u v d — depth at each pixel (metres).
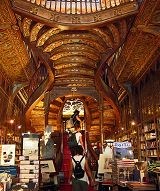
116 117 13.77
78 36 10.95
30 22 8.95
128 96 14.16
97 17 8.94
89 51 12.06
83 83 14.53
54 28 9.84
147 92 11.00
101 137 13.74
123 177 5.66
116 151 6.08
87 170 5.50
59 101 15.32
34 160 5.55
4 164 5.26
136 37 8.98
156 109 9.56
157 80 9.55
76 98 15.74
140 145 11.78
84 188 5.33
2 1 7.07
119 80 13.28
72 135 6.44
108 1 8.90
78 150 5.55
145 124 11.12
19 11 7.90
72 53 12.38
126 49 10.02
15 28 8.38
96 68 12.43
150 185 4.85
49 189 8.09
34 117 14.97
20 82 13.41
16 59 10.68
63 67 13.44
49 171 6.83
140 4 7.70
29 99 12.89
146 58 10.38
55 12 8.88
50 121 15.31
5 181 4.26
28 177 5.43
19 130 14.33
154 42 9.08
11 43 9.32
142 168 5.53
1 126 10.94
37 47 10.40
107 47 10.74
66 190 8.92
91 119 15.36
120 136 16.02
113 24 9.24
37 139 5.79
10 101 12.91
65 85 14.82
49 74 11.97
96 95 14.80
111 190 7.83
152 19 7.99
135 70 11.84
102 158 6.88
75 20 9.01
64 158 9.77
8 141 11.91
